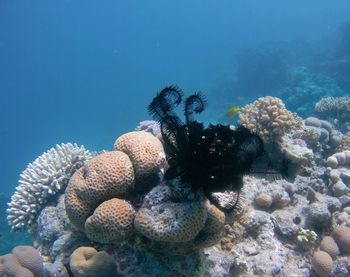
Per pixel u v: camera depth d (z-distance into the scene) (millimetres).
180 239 475
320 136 1227
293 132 1176
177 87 540
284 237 775
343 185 942
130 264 569
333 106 1857
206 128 500
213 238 542
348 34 5164
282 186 890
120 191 543
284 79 4988
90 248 565
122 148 600
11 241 2340
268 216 800
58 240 667
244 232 757
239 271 661
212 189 471
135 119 8156
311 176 1001
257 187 880
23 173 907
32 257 537
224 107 5094
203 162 464
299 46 6820
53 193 819
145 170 556
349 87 4152
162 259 544
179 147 488
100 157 570
